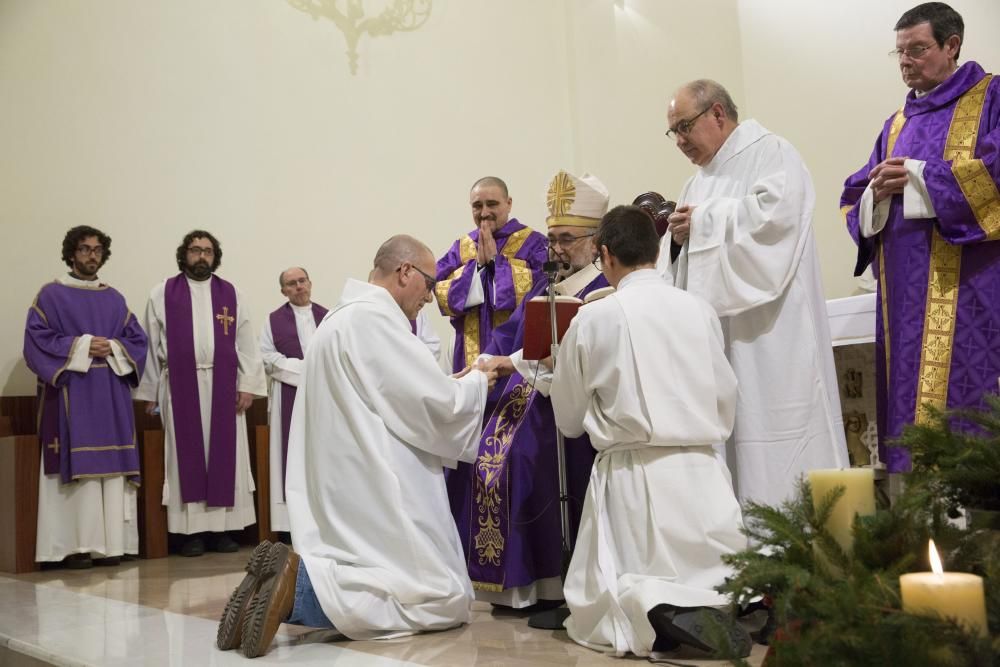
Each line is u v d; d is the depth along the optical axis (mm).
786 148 3555
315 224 8203
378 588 3188
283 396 7121
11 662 3473
